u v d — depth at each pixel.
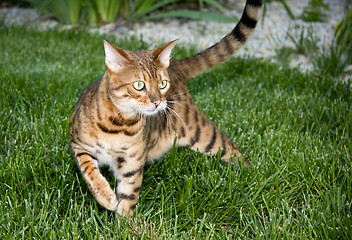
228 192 3.35
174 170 3.54
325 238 2.95
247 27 3.70
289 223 3.03
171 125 3.49
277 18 7.80
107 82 2.84
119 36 6.89
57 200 3.07
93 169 2.93
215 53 3.73
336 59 5.95
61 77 4.93
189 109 3.55
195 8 8.02
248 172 3.55
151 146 3.34
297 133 4.14
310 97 4.84
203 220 2.95
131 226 2.98
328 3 8.55
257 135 3.99
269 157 3.72
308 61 6.34
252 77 5.43
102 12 7.22
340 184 3.42
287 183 3.44
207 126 3.65
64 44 6.22
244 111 4.52
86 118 2.85
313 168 3.62
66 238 2.79
